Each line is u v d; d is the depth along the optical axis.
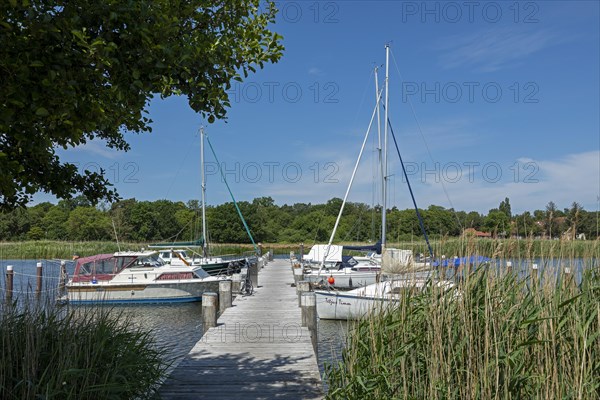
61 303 5.32
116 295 18.09
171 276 18.78
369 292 12.44
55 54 3.10
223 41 4.20
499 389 4.33
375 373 4.75
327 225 62.72
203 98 3.98
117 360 4.72
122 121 4.96
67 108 3.22
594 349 4.54
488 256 4.96
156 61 3.50
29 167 4.45
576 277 4.86
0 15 3.01
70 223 57.97
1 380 3.85
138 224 68.06
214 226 70.69
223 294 12.23
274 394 5.43
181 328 14.18
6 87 3.04
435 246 5.22
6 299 4.84
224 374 6.21
